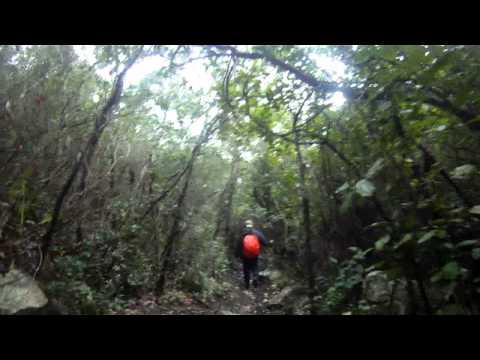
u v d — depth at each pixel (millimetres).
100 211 8000
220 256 12383
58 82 6684
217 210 14711
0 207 5676
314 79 6293
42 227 6578
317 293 7938
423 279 4465
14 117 6094
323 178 7547
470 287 4133
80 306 5812
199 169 11453
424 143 4895
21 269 5496
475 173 4590
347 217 7812
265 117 7434
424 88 4367
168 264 9633
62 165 6781
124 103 8117
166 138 10789
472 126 4430
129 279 8164
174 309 8016
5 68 6219
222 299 10062
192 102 10398
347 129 5551
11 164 6020
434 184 4664
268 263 14547
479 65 4266
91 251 7141
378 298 5836
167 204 9984
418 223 4207
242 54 6410
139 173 9398
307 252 6715
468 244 3951
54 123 6574
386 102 4539
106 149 8125
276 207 12906
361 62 5141
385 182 4473
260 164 13766
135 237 8656
